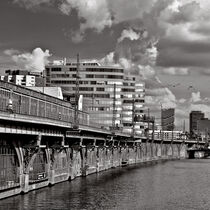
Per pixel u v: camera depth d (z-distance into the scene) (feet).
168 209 237.04
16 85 258.57
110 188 314.35
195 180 403.95
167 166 617.62
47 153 297.53
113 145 527.81
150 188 328.08
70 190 286.46
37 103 302.25
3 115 202.49
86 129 367.45
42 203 228.02
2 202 223.92
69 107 399.24
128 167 568.41
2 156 230.07
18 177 249.75
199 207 246.47
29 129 246.06
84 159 404.98
